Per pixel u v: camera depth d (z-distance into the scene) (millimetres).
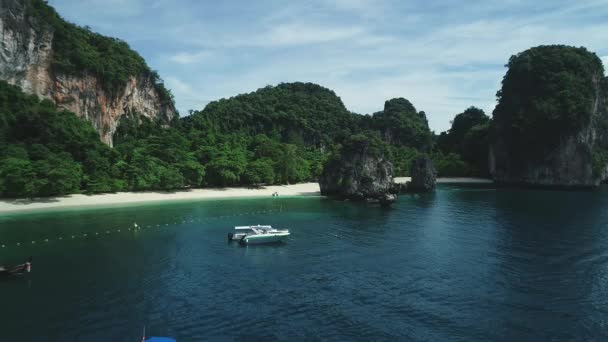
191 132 172000
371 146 119438
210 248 58688
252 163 139875
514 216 84250
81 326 33531
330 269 48562
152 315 35594
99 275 46094
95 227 72250
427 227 73125
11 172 92125
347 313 36125
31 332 32469
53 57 134750
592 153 167750
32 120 110625
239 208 96812
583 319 34656
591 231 67562
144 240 63250
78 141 113875
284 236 62844
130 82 163875
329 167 121062
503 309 36750
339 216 85750
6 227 71062
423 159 142625
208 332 32625
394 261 51594
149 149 132875
